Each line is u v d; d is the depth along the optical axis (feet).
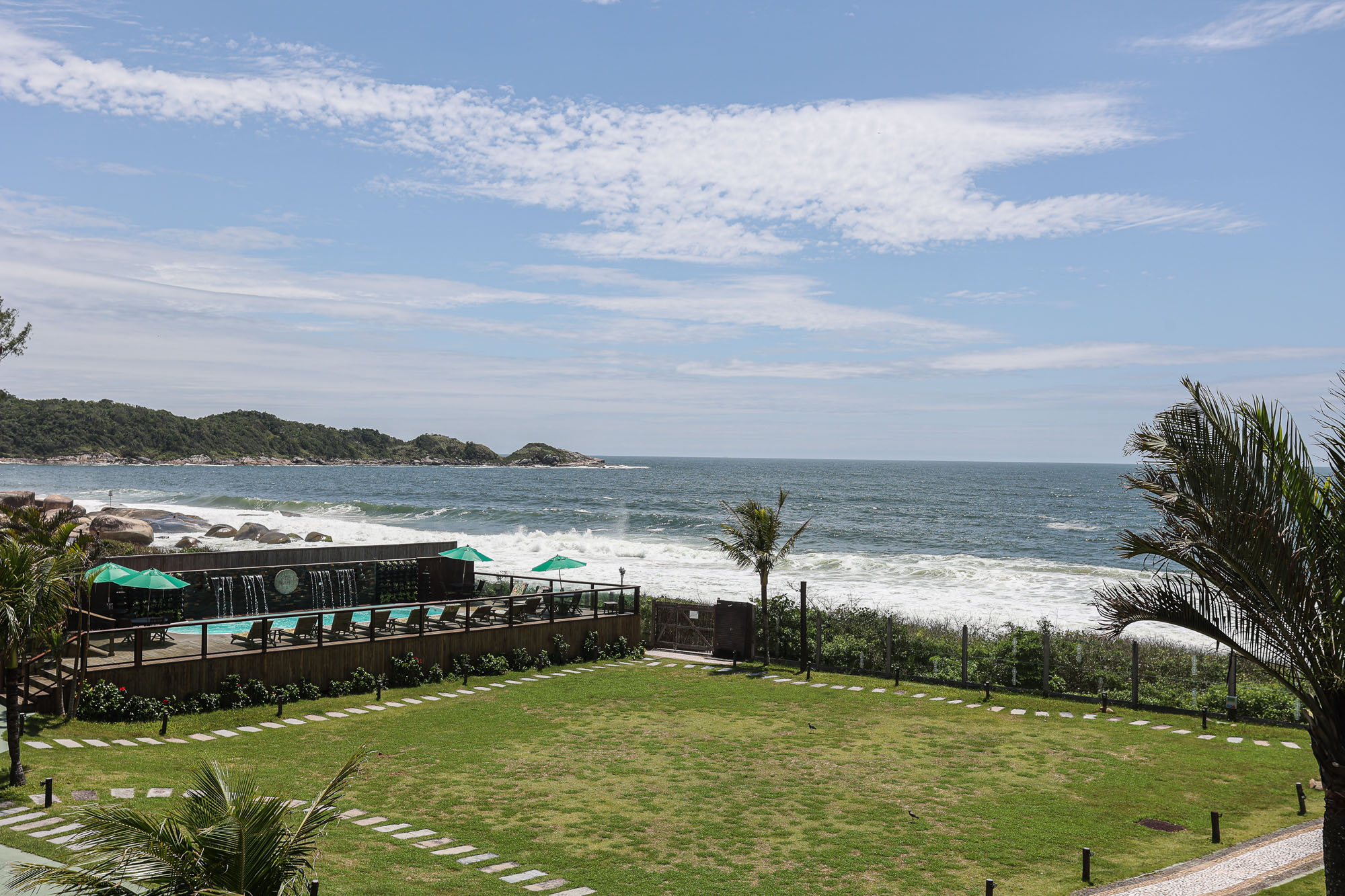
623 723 62.49
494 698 69.36
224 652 63.41
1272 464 30.22
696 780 49.70
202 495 368.89
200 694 61.16
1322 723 30.25
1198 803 46.88
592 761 53.11
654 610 94.02
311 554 85.76
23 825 38.40
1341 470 29.96
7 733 45.09
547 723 62.13
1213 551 30.50
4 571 42.09
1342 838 29.50
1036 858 39.11
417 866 36.58
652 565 179.73
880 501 435.94
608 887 35.22
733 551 88.12
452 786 47.91
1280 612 29.78
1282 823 44.06
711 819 43.60
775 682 76.89
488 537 221.46
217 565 79.56
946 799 47.24
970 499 460.55
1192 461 30.68
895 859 38.83
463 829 41.50
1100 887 35.91
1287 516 29.94
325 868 35.76
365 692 68.90
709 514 340.80
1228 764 53.78
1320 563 29.58
